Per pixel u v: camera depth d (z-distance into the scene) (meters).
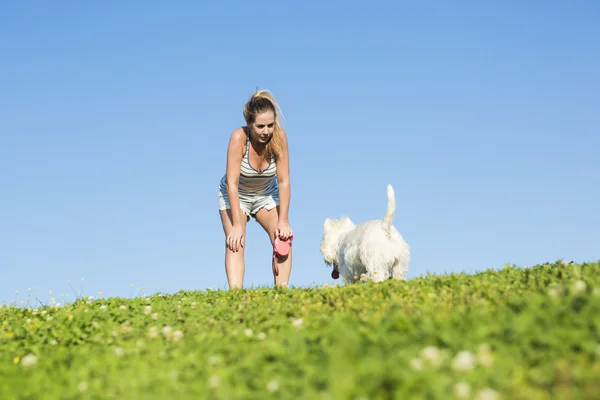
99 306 7.76
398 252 9.17
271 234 8.94
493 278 6.52
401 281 6.94
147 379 3.66
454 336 3.69
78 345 5.51
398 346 3.70
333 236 11.02
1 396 3.68
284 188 8.57
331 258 10.99
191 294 8.67
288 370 3.50
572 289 4.57
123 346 5.11
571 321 3.77
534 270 7.07
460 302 5.33
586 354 3.28
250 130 8.16
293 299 6.86
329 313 5.64
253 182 8.56
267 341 4.43
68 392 3.63
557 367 3.12
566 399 2.76
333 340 3.99
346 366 3.35
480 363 3.21
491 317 4.16
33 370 4.43
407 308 5.14
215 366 3.90
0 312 8.41
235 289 8.03
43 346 5.52
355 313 5.39
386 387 3.03
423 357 3.35
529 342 3.53
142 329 6.00
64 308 7.80
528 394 2.86
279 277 8.72
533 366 3.26
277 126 8.21
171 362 4.12
